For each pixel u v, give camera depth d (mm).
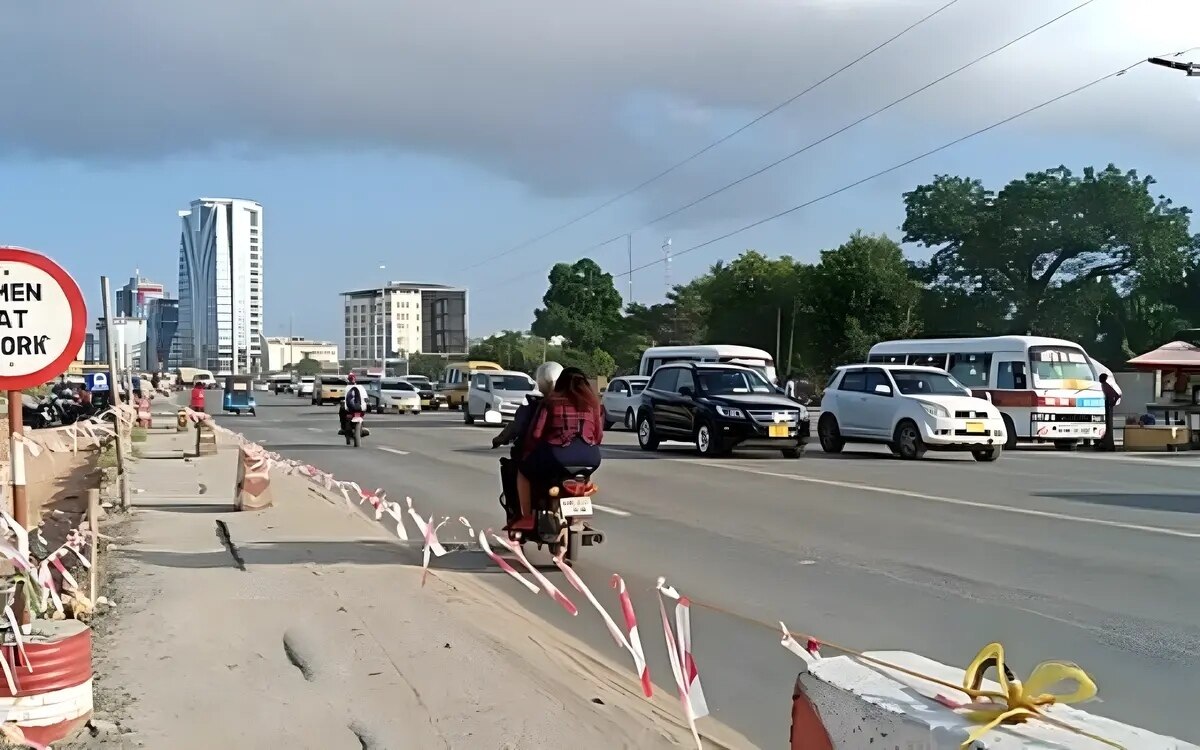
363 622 7668
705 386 23172
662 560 10445
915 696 2969
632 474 18500
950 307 61406
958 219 60375
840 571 9789
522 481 10039
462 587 9148
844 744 3037
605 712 5848
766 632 7680
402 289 181125
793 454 22219
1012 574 9562
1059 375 26984
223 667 6484
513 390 37188
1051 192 57969
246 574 9367
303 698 5945
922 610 8227
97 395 32406
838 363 62125
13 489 5777
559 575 9789
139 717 5508
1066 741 2564
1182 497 14945
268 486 13898
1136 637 7402
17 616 5555
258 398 83500
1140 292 59188
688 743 5414
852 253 61594
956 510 13641
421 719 5645
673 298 84125
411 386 53188
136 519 12750
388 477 18578
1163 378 30594
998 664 2906
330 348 187750
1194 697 6125
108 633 7191
